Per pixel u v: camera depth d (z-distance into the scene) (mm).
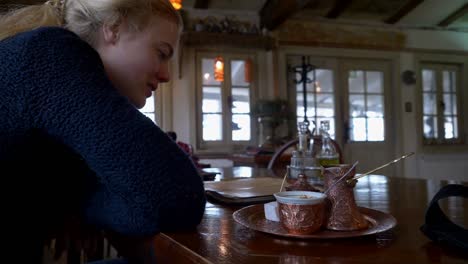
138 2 781
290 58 5133
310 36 5172
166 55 849
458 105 5824
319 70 5234
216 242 618
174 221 668
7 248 670
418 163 5512
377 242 596
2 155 615
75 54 659
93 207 717
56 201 727
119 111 645
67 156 687
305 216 617
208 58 4758
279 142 4254
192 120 4621
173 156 679
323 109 5227
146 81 830
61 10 811
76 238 1011
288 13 4270
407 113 5508
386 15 5277
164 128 4555
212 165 4629
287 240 625
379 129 5457
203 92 4723
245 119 4844
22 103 604
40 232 733
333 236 595
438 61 5707
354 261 500
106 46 792
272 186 1204
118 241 841
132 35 790
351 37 5352
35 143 636
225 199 1022
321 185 1134
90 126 614
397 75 5500
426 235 592
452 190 588
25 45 631
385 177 1700
